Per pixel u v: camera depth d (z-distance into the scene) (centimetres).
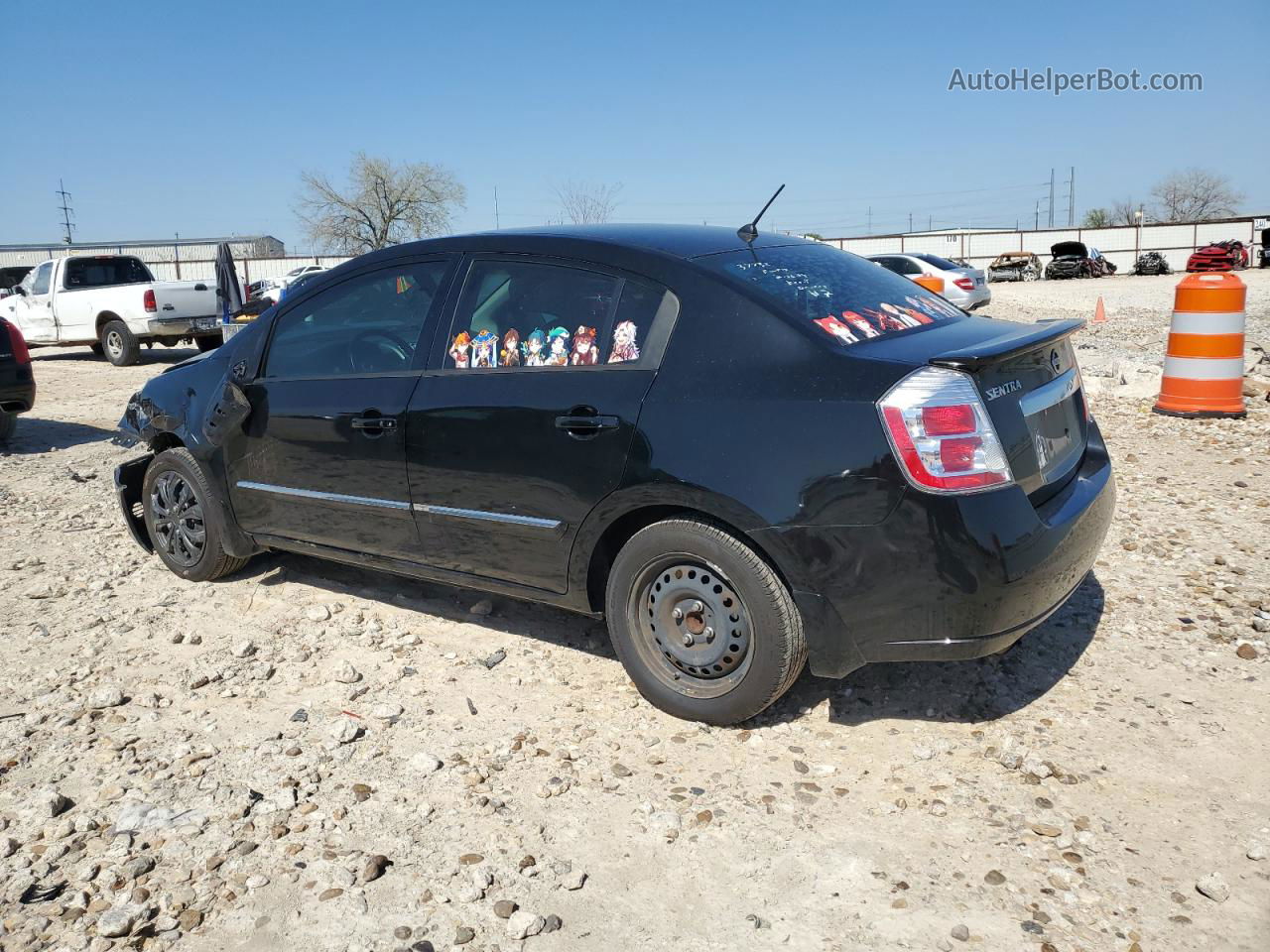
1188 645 395
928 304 377
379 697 373
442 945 243
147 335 1612
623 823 291
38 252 5994
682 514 330
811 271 363
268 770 321
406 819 295
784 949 239
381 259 415
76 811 301
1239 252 3975
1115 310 2244
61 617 455
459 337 381
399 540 403
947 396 289
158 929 250
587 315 352
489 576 383
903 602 295
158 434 503
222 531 474
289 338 441
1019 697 357
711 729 341
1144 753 320
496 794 306
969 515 286
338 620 446
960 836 280
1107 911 249
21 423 1041
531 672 390
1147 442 749
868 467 291
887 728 339
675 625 343
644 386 329
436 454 377
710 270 336
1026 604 300
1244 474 646
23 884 267
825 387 301
